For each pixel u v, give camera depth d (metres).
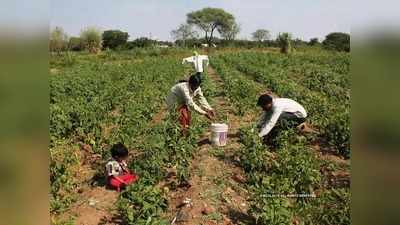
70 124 10.26
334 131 9.24
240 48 61.06
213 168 7.86
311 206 5.96
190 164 8.16
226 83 19.38
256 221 5.59
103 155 8.64
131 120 11.29
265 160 7.89
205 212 6.06
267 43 66.19
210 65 35.03
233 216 6.07
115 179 7.23
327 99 14.92
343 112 10.51
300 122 9.51
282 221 5.41
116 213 6.31
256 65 31.58
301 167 7.14
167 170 7.84
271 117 8.72
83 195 7.02
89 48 50.94
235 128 11.27
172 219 6.02
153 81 23.02
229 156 8.51
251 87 17.00
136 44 62.62
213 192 6.72
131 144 9.42
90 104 13.23
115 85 19.73
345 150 8.76
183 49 55.47
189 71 30.91
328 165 8.12
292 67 30.17
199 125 10.66
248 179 7.34
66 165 7.80
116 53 49.84
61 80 20.42
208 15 87.00
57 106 11.48
